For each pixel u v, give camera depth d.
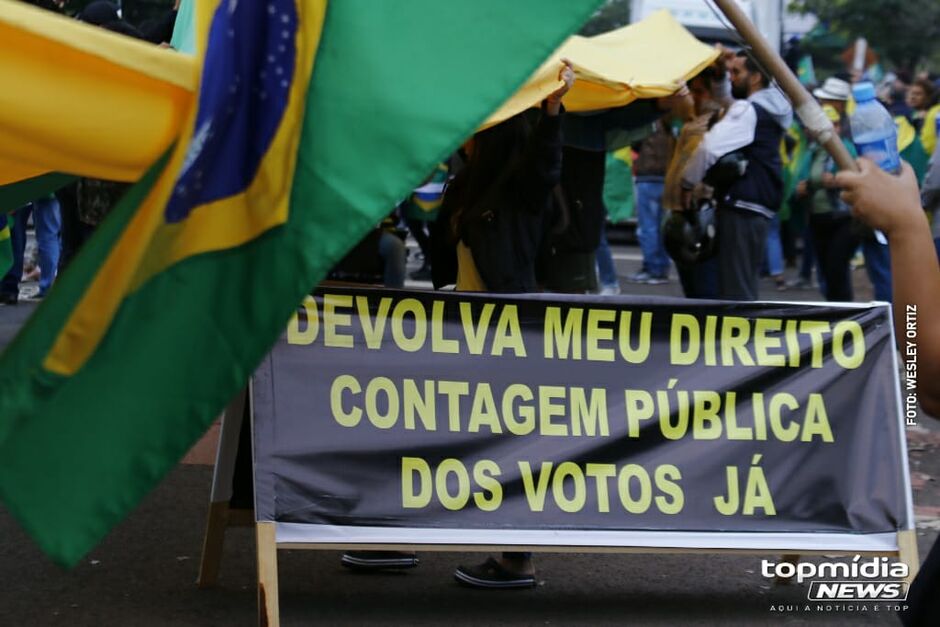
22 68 3.94
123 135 4.03
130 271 3.90
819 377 6.19
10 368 3.79
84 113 3.99
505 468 5.88
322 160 4.01
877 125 4.92
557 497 5.92
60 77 3.97
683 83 8.30
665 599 6.42
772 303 6.20
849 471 6.16
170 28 8.29
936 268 2.78
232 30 4.03
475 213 6.52
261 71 4.03
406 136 4.01
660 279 17.86
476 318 5.95
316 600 6.23
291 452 5.64
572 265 8.91
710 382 6.12
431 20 4.09
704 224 9.47
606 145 9.30
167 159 4.05
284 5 4.05
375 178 3.99
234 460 6.24
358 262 8.37
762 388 6.14
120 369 3.87
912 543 6.14
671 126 12.25
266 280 3.96
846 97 12.14
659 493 6.00
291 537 5.58
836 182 2.84
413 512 5.75
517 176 6.45
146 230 3.92
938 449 9.55
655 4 22.56
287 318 3.93
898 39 20.67
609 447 5.99
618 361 6.06
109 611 5.98
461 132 4.00
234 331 3.94
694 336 6.14
